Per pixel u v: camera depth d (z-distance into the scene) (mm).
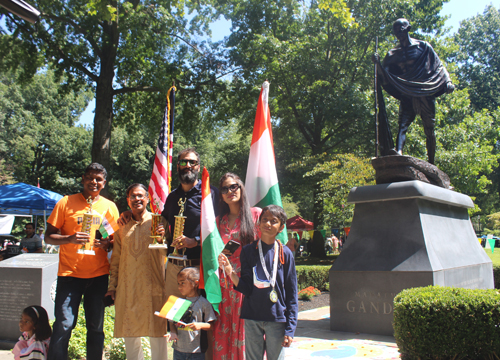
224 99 19516
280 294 3299
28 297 6070
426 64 7883
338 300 6617
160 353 4027
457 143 19375
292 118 25562
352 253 6777
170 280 3986
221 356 3730
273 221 3324
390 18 22219
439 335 4199
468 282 7113
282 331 3279
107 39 15094
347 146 24188
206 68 19188
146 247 4082
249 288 3336
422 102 7852
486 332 4145
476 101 37844
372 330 6266
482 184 19625
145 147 34781
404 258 6277
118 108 20562
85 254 4078
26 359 4215
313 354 5102
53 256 6586
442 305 4227
